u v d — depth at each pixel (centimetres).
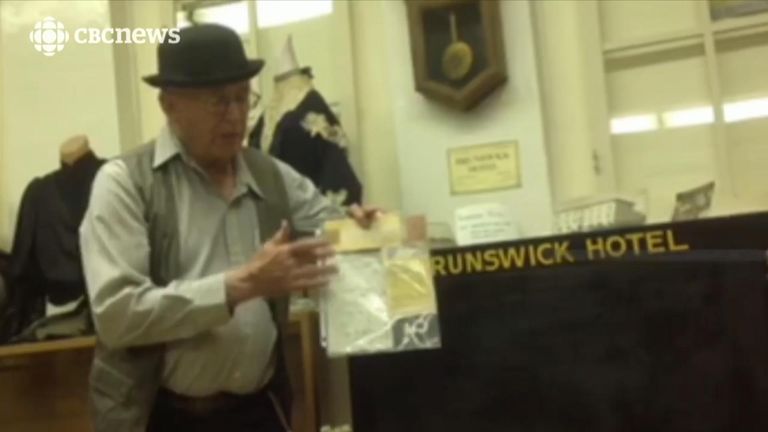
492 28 264
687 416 170
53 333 265
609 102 271
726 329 169
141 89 317
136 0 321
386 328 172
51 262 280
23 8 320
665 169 265
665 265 173
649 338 173
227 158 190
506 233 253
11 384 274
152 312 170
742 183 257
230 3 311
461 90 266
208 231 188
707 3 261
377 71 293
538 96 266
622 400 173
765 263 168
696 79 263
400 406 183
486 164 269
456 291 182
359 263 175
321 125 266
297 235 201
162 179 187
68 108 312
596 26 270
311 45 300
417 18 270
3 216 313
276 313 193
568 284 177
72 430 270
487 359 180
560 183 270
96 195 183
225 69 180
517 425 178
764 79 257
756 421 166
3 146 317
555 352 177
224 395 185
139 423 179
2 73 320
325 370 263
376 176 290
